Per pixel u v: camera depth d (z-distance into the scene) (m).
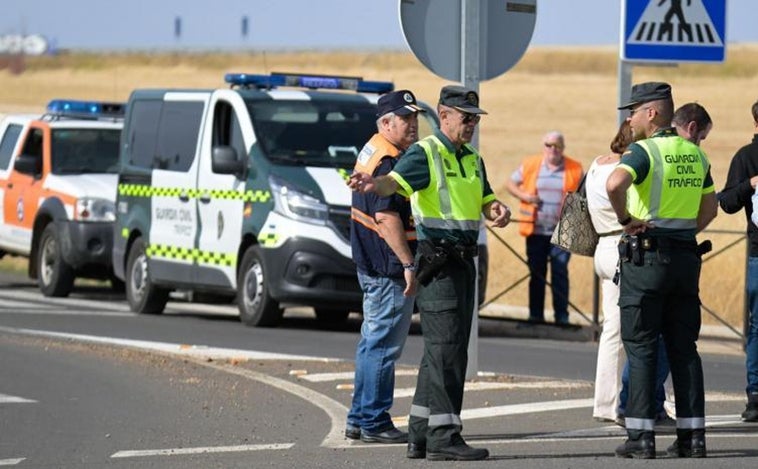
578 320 55.09
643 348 27.30
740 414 33.09
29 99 190.00
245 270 50.56
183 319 53.81
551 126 156.62
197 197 52.78
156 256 54.66
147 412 33.59
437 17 35.78
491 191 28.03
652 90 27.44
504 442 29.52
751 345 31.69
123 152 57.66
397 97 28.88
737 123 154.12
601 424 31.70
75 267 60.56
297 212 48.72
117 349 43.84
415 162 27.00
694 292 27.42
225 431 31.23
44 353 43.03
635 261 27.14
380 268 29.39
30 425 32.22
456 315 27.33
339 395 35.59
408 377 38.28
